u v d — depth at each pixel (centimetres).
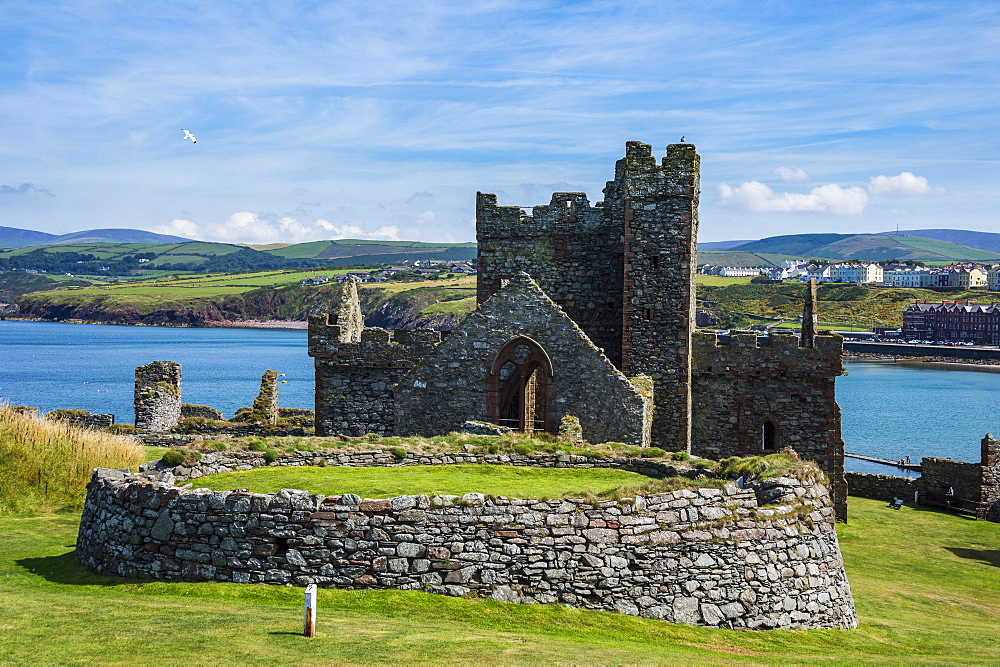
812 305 3997
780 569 1861
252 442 2312
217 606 1513
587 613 1658
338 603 1580
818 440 3953
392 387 3947
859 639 1873
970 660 1755
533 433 2638
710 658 1476
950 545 3781
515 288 3362
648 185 3894
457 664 1244
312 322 3981
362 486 1967
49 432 3003
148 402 4669
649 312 3903
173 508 1723
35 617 1386
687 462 2264
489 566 1667
